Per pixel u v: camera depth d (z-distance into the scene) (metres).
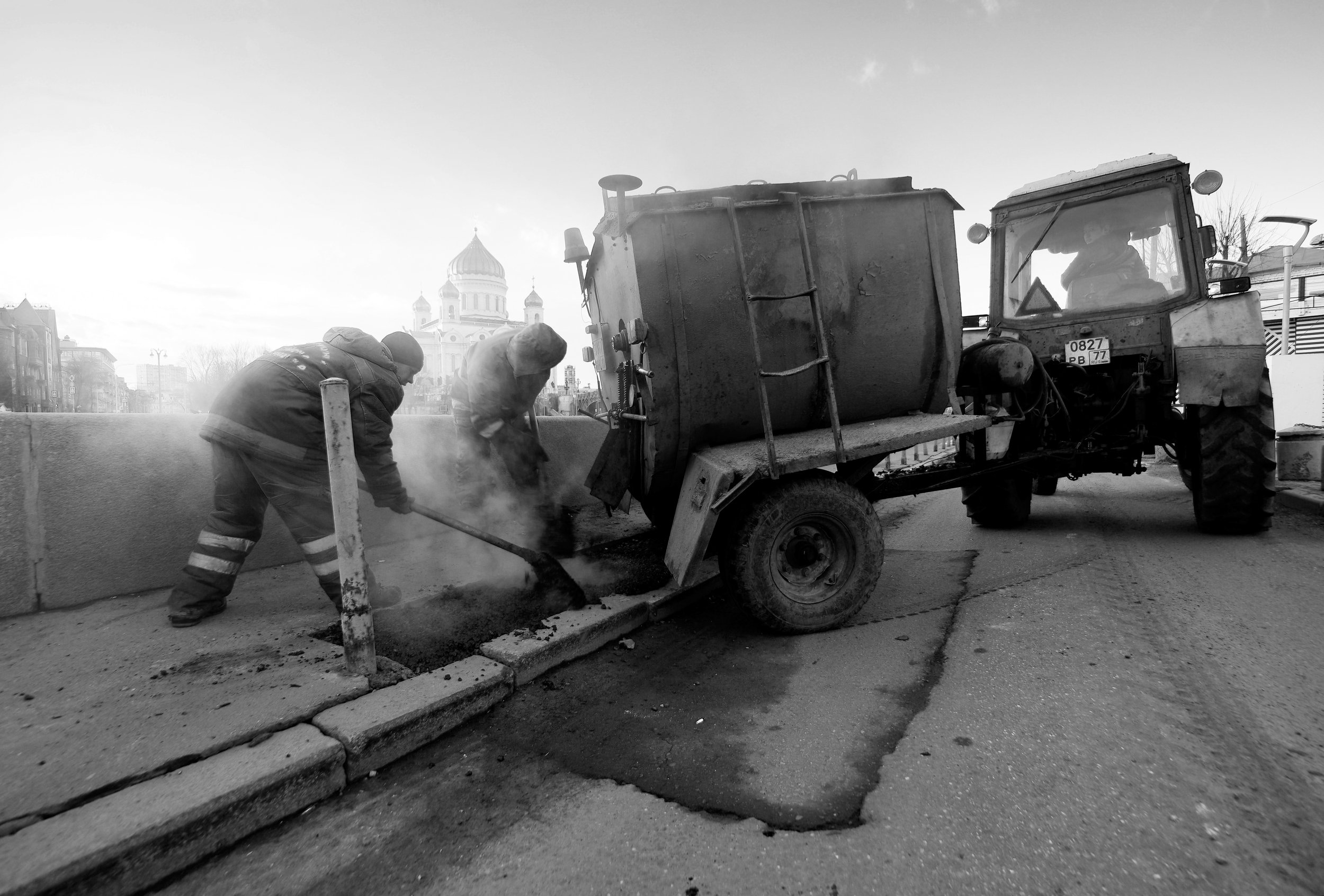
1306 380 11.67
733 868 1.70
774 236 3.55
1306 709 2.33
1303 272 18.53
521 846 1.83
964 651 3.09
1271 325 18.05
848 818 1.88
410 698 2.46
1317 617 3.23
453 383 5.05
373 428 3.41
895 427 3.71
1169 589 3.78
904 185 3.84
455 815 1.99
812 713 2.56
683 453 3.65
